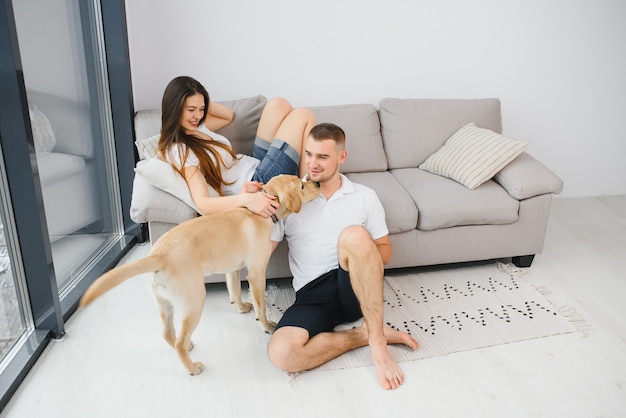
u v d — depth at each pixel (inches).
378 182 99.9
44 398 64.7
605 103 133.1
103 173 102.9
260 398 65.5
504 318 83.2
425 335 78.7
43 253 71.0
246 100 102.3
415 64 121.3
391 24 116.8
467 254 97.1
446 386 67.7
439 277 97.3
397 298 89.4
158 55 109.3
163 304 66.5
